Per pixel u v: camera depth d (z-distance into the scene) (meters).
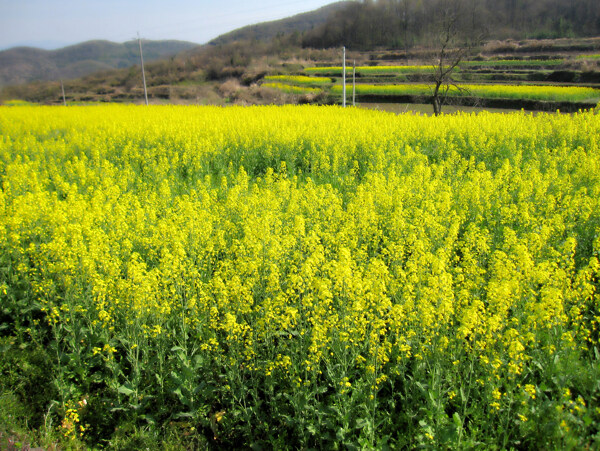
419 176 10.77
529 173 10.84
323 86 55.56
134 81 76.50
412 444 4.15
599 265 5.52
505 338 4.40
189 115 24.44
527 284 5.46
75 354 5.34
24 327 6.26
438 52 30.92
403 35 87.75
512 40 71.31
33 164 12.94
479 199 9.10
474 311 4.42
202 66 83.56
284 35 109.38
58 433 4.78
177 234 7.27
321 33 100.00
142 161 14.37
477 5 66.62
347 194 10.61
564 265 6.08
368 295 4.74
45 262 6.55
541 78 48.06
